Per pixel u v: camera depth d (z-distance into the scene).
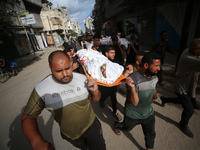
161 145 1.94
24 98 4.32
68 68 1.00
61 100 1.08
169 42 8.23
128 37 5.85
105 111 2.96
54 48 23.22
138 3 10.95
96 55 1.84
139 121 1.59
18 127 2.87
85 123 1.28
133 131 2.28
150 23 10.05
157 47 3.40
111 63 1.58
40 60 12.45
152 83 1.37
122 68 1.56
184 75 1.83
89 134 1.34
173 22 7.49
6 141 2.51
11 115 3.40
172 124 2.28
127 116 1.62
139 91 1.39
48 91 1.04
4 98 4.58
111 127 2.45
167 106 2.76
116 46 3.26
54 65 0.95
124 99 3.31
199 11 5.42
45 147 0.84
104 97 2.57
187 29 3.19
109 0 17.25
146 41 11.27
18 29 14.87
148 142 1.66
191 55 1.73
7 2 8.32
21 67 10.29
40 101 1.02
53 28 30.34
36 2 21.45
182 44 3.41
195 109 2.53
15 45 14.77
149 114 1.56
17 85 5.81
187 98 1.90
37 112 1.03
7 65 7.43
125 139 2.14
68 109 1.11
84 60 1.87
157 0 8.66
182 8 6.61
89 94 1.28
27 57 14.77
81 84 1.18
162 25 8.64
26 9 19.02
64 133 1.27
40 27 23.59
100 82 1.49
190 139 1.97
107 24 19.19
